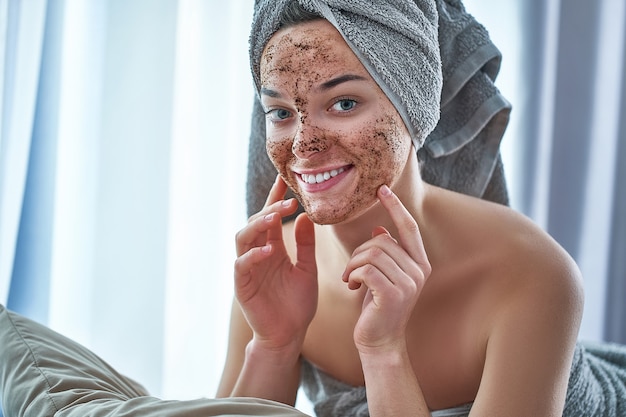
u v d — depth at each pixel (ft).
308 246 3.14
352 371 3.32
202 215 5.72
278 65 2.53
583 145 5.79
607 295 5.89
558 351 2.71
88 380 2.97
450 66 3.25
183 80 5.67
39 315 5.74
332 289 3.25
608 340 5.92
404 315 2.68
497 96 3.29
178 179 5.73
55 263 5.76
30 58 5.55
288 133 2.63
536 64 5.71
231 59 5.65
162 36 5.58
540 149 5.76
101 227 5.71
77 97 5.69
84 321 5.78
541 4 5.67
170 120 5.61
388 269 2.63
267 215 2.98
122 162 5.67
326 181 2.58
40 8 5.55
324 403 3.40
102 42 5.65
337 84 2.49
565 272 2.81
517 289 2.79
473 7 5.70
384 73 2.52
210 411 2.58
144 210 5.67
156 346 5.69
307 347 3.40
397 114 2.60
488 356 2.75
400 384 2.69
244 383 3.17
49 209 5.72
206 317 5.75
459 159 3.44
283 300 3.14
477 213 3.00
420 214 2.94
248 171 3.51
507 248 2.87
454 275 2.93
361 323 2.70
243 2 5.63
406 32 2.58
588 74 5.74
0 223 5.56
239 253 3.05
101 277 5.72
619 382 3.58
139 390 3.31
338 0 2.49
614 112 5.77
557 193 5.82
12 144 5.55
